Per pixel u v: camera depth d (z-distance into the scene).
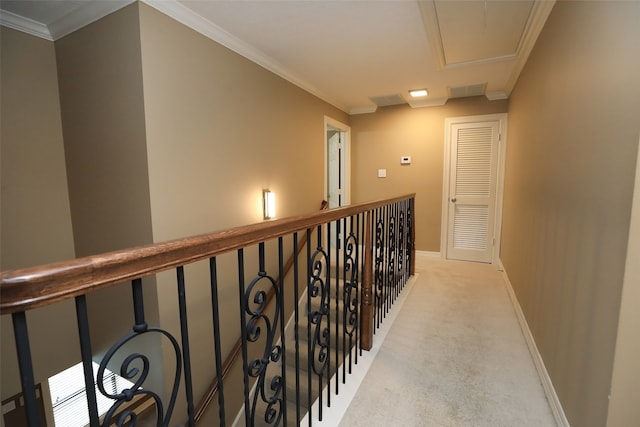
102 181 2.12
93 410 0.59
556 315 1.63
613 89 1.11
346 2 1.98
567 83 1.62
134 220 2.00
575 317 1.38
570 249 1.49
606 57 1.17
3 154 2.02
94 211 2.20
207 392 2.35
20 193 2.11
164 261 0.66
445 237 4.52
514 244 3.10
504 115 4.02
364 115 4.84
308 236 1.25
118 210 2.06
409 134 4.59
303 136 3.62
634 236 0.97
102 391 0.60
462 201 4.38
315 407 1.58
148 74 1.87
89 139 2.14
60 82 2.23
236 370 2.69
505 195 3.93
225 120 2.45
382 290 2.51
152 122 1.90
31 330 2.22
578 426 1.27
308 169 3.74
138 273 0.61
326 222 1.36
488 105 4.10
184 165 2.12
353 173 4.98
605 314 1.10
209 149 2.31
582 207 1.36
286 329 3.31
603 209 1.15
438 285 3.33
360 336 2.03
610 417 1.04
